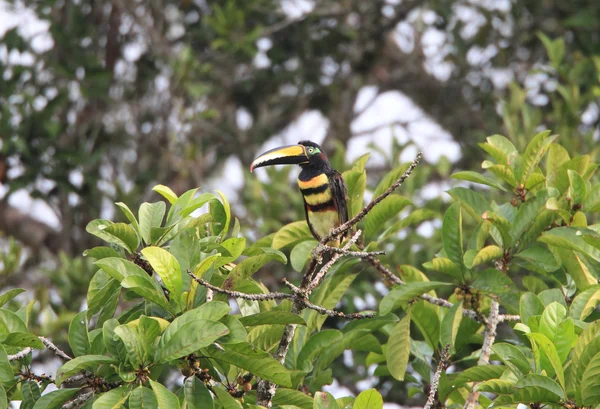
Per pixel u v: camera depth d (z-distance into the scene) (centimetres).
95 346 636
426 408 642
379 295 1187
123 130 1611
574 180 732
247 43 1576
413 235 1220
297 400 665
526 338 757
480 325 811
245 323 623
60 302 1324
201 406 595
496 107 1576
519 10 1648
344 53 1756
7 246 1652
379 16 1748
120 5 1650
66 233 1529
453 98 1730
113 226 647
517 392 590
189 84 1516
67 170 1481
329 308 794
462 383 725
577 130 1312
